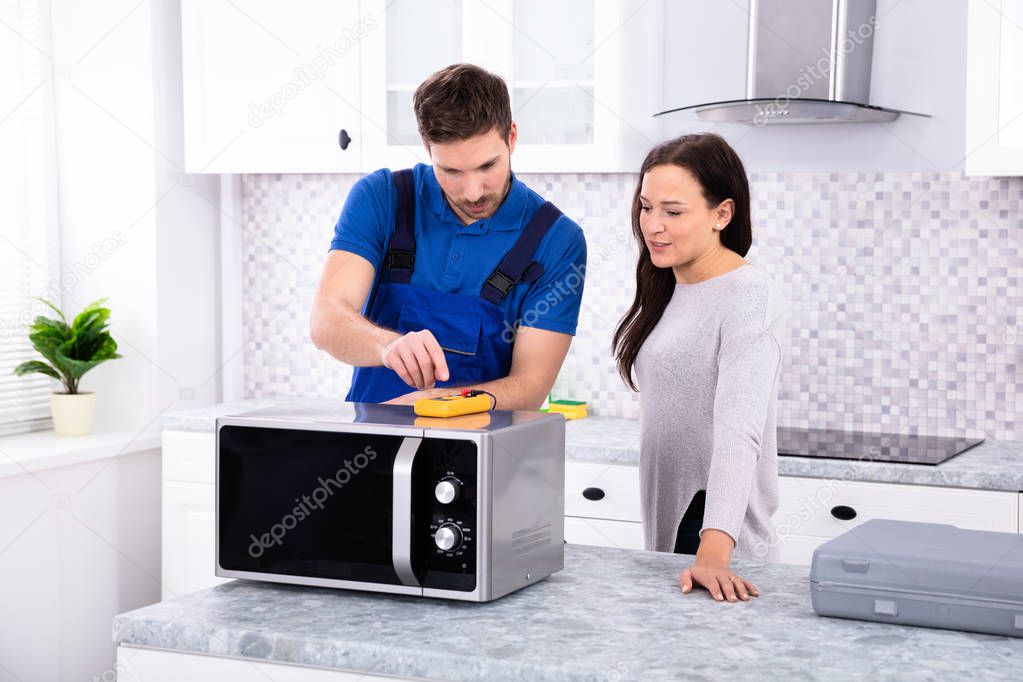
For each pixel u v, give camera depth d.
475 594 1.40
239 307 3.76
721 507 1.65
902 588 1.33
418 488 1.42
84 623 3.24
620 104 2.97
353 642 1.29
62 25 3.48
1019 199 2.97
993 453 2.79
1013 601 1.28
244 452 1.52
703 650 1.25
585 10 2.98
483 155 1.83
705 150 1.87
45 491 3.10
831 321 3.15
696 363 1.89
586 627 1.34
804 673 1.18
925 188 3.04
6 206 3.35
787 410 3.21
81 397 3.33
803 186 3.14
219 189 3.70
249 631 1.34
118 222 3.47
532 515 1.50
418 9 3.15
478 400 1.59
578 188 3.37
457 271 2.05
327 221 3.67
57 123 3.51
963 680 1.16
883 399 3.12
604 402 3.39
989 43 2.65
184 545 3.25
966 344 3.04
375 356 1.78
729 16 3.16
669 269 2.00
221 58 3.35
